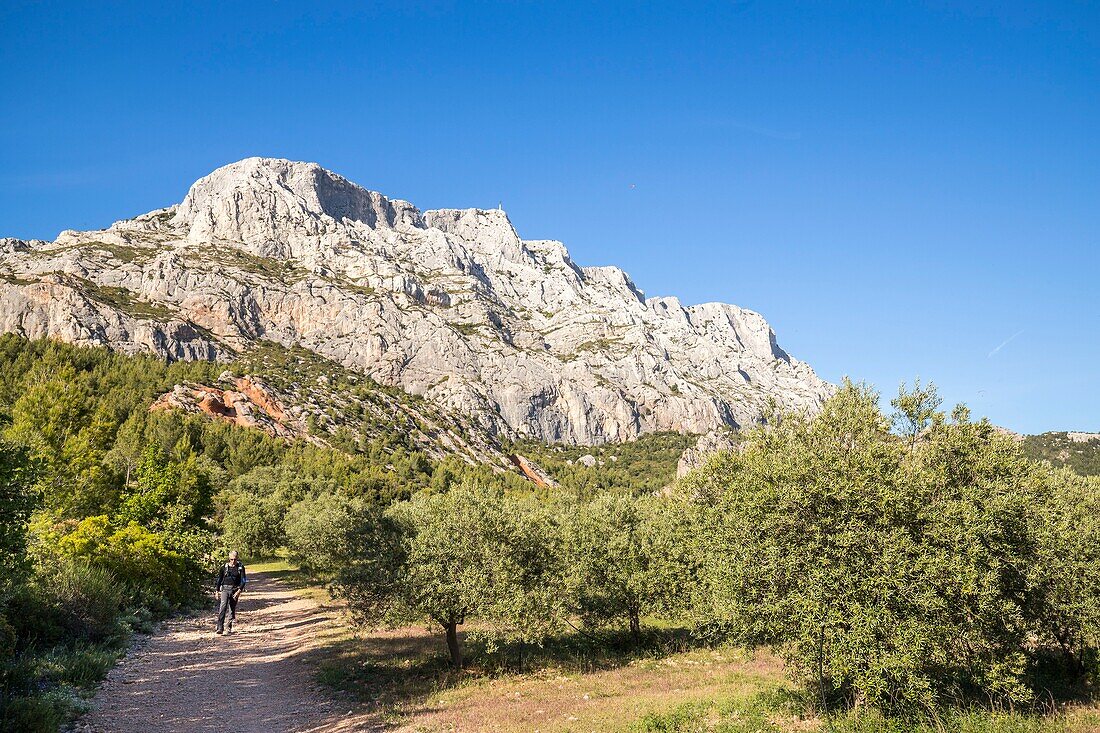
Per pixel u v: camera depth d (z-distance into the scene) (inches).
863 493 529.3
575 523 1191.6
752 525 578.2
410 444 6963.6
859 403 617.0
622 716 599.8
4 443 641.0
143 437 3289.9
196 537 1566.2
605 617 1109.1
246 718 601.0
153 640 965.8
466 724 578.9
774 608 530.9
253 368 7721.5
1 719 473.1
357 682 772.6
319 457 4960.6
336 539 942.4
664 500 1432.1
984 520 526.9
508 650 1002.7
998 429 608.7
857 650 496.4
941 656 509.4
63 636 784.3
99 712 580.4
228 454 4606.3
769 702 618.5
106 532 1222.3
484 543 892.0
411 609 856.3
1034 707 587.5
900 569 499.5
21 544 639.1
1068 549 679.7
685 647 1125.1
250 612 1390.3
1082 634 706.2
